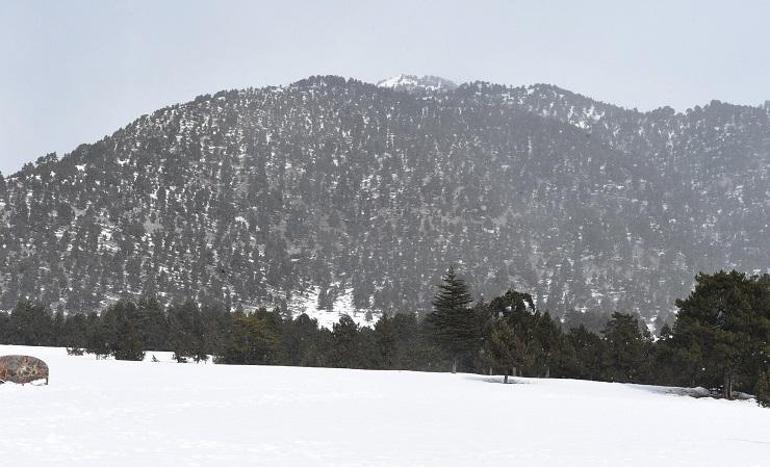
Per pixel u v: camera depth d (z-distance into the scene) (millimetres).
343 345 84875
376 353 86562
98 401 24781
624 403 36000
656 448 18734
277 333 90875
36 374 29969
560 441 19391
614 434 21641
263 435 18266
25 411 21109
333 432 19438
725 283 56375
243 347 83875
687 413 31828
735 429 25062
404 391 36906
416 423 22406
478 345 74250
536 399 35750
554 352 70875
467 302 76000
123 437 16938
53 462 13672
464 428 21562
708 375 60312
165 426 19219
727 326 55281
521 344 54000
